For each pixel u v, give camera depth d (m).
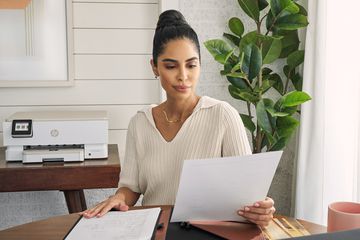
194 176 1.17
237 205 1.25
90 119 2.43
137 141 1.67
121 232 1.17
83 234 1.17
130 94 2.89
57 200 2.93
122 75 2.88
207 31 2.88
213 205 1.24
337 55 2.48
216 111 1.58
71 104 2.86
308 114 2.67
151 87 2.90
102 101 2.88
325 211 2.59
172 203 1.58
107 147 2.63
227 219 1.30
